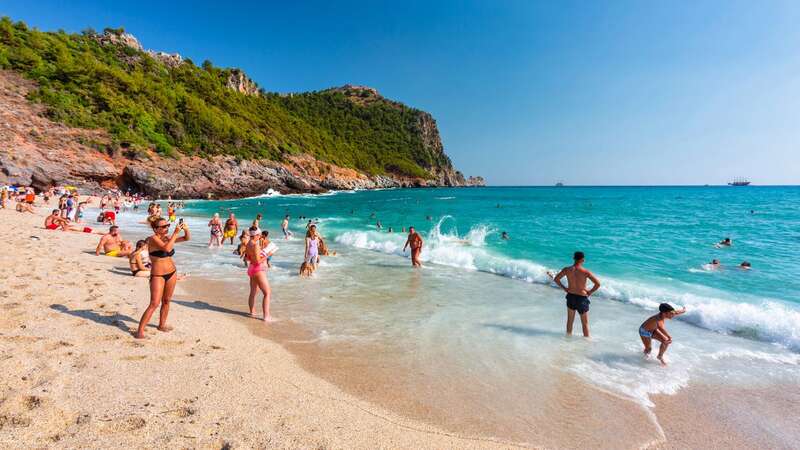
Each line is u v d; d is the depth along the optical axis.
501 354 5.25
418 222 25.61
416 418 3.59
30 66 52.19
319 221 26.47
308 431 3.14
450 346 5.48
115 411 3.03
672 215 29.30
